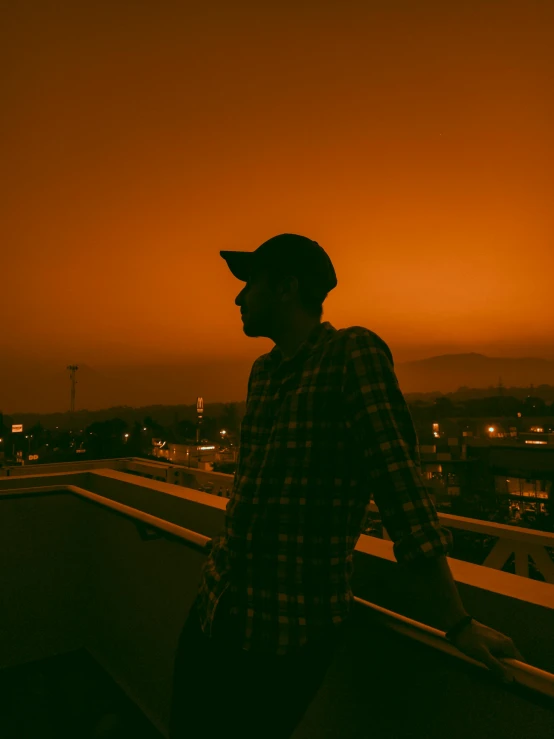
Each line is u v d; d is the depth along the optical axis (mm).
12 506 2324
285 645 663
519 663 583
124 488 2549
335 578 669
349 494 680
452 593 573
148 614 1975
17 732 1787
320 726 1134
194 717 775
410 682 958
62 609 2400
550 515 6855
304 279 806
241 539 734
